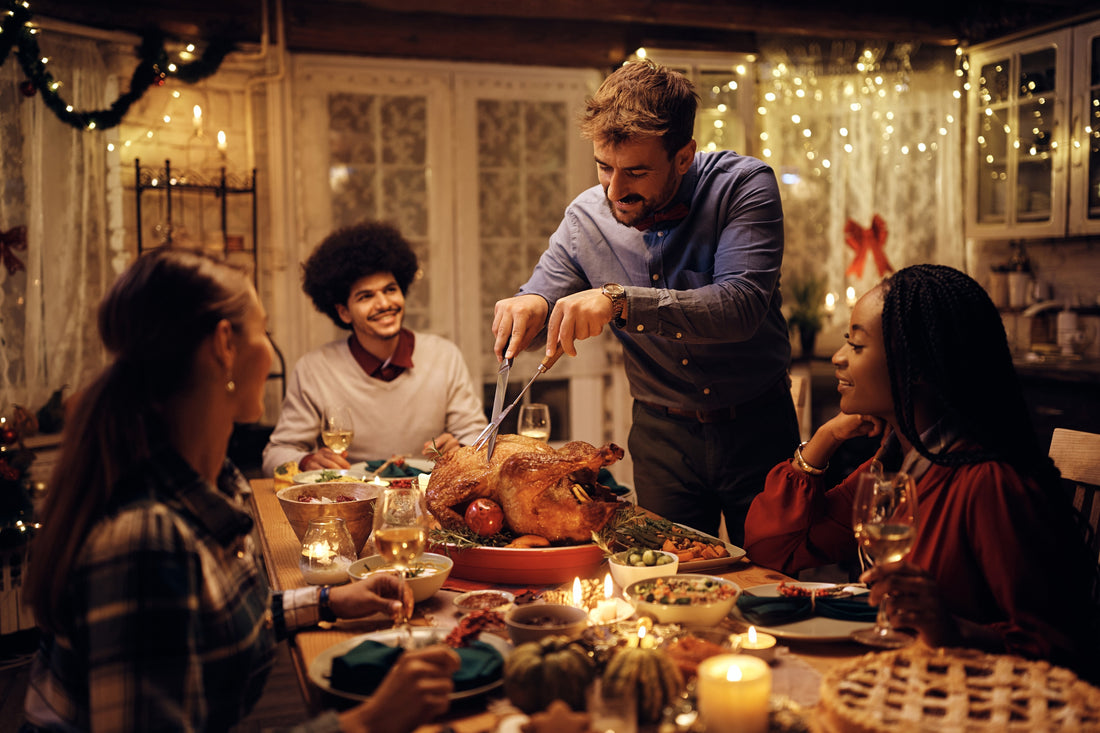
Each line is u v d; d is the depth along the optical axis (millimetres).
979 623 1229
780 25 4582
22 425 3182
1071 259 4461
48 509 975
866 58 4867
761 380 2094
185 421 1024
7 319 3506
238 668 1035
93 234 3793
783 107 4832
